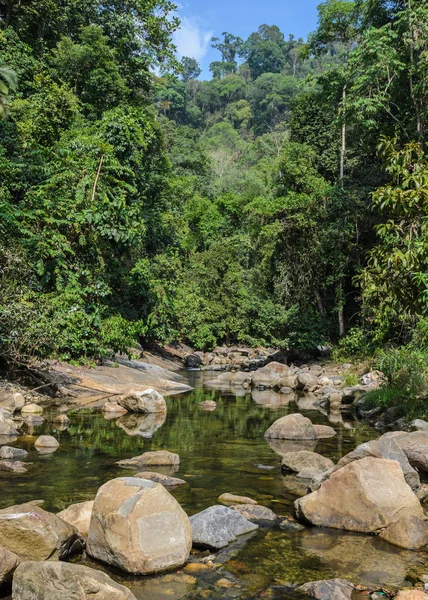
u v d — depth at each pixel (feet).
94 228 49.52
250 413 37.22
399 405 33.78
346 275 79.66
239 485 19.20
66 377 41.96
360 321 78.23
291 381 54.60
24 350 38.22
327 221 83.46
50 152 53.36
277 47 370.73
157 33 100.63
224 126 293.02
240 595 11.27
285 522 15.78
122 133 64.03
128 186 55.42
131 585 11.66
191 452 24.35
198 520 14.38
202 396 46.98
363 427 31.94
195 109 325.01
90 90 85.20
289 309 78.48
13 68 71.31
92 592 10.14
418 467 21.07
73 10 97.09
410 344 42.16
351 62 81.25
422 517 15.44
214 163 201.57
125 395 36.19
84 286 48.34
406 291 28.55
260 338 84.74
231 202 137.69
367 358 64.80
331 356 73.72
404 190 28.30
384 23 84.02
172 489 18.37
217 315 95.86
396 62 71.56
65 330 42.06
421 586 11.77
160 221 87.97
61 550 12.65
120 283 66.28
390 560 13.16
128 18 98.12
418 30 71.00
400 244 29.22
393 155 28.60
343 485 15.92
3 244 39.83
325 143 101.91
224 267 101.14
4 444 24.17
